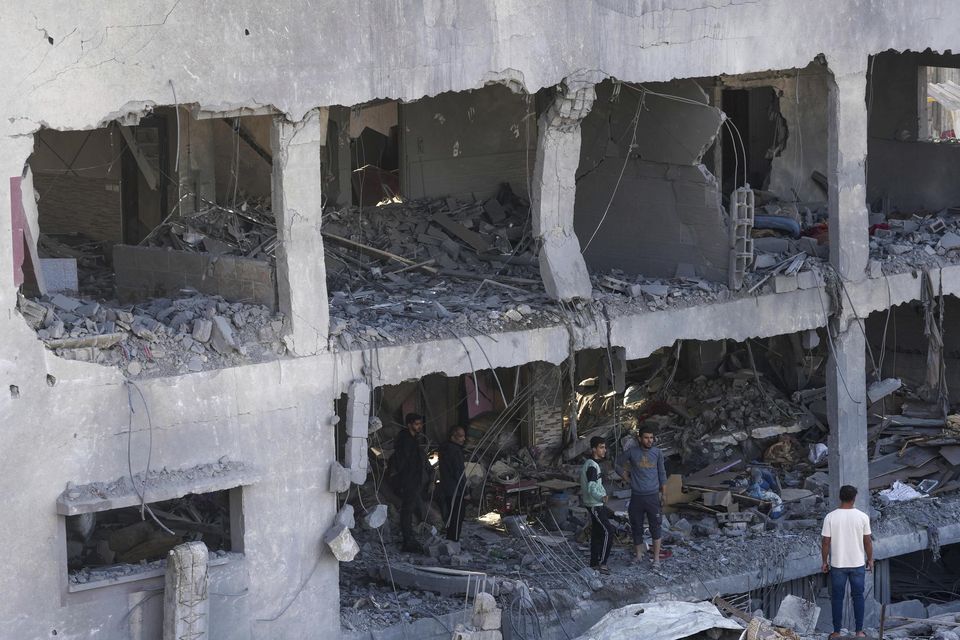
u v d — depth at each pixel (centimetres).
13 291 2330
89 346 2452
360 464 2775
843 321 3531
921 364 4491
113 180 3803
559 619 3070
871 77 4538
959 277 3738
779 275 3409
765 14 3262
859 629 2984
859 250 3528
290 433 2692
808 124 4419
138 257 3083
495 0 2817
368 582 3238
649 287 3231
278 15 2545
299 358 2688
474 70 2816
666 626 2861
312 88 2609
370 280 3378
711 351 4403
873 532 3641
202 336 2586
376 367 2783
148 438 2502
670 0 3086
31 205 2502
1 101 2278
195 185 3728
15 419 2347
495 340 2955
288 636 2741
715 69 3203
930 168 4397
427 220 3888
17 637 2394
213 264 2872
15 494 2362
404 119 3984
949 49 3641
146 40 2406
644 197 3550
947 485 3978
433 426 3953
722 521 3631
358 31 2647
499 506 3728
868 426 4288
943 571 4028
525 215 4022
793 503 3784
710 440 4069
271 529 2691
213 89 2494
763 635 2842
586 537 3559
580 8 2941
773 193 4406
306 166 2656
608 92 3581
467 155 4091
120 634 2517
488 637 2675
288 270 2666
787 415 4216
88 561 2798
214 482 2553
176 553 2470
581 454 4041
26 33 2284
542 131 3027
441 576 3141
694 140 3359
